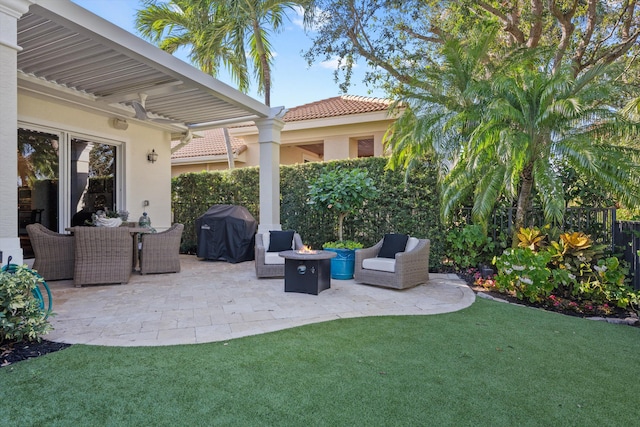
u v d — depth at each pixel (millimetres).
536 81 6172
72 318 4156
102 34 4555
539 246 6086
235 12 9922
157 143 9492
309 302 5035
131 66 5668
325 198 7047
